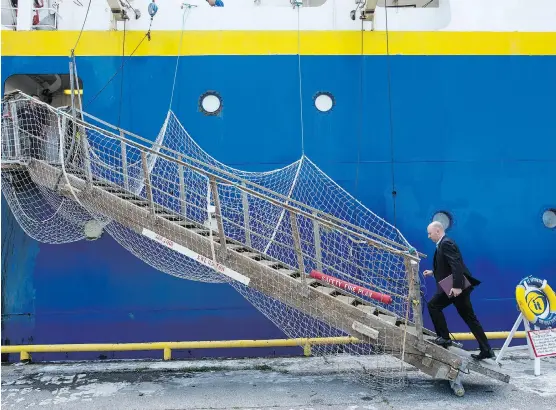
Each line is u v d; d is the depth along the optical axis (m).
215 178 5.50
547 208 7.49
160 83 7.37
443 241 5.55
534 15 7.69
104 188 6.41
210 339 7.15
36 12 7.66
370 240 5.33
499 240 7.40
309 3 9.32
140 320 7.16
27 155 6.81
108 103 7.35
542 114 7.58
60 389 5.72
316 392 5.46
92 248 7.21
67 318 7.14
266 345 6.79
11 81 7.68
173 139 7.29
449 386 5.56
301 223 7.18
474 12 7.66
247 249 6.34
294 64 7.45
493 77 7.55
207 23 7.53
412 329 5.50
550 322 5.98
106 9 7.54
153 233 5.84
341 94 7.44
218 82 7.40
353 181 7.36
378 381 5.80
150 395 5.46
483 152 7.48
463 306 5.66
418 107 7.47
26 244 7.21
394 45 7.51
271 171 7.31
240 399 5.28
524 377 5.87
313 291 5.47
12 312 7.12
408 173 7.40
